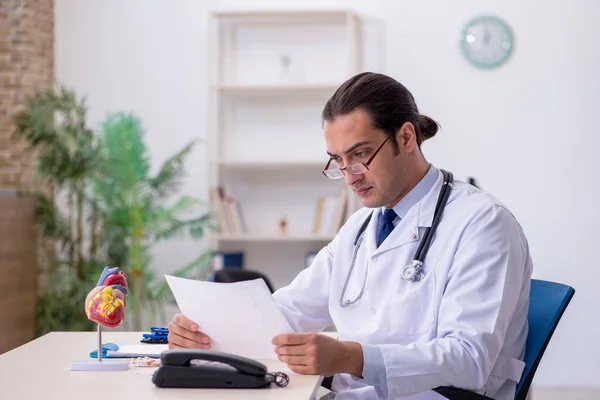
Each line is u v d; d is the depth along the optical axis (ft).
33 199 17.80
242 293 6.82
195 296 7.08
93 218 17.98
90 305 6.97
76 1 19.63
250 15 18.93
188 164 19.61
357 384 7.94
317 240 19.45
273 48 19.48
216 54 19.24
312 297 8.68
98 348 7.03
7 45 18.39
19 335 17.16
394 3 19.19
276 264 19.63
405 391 6.65
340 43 19.30
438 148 19.06
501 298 7.02
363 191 7.64
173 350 6.38
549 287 7.90
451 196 7.84
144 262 17.95
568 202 18.72
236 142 19.63
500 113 18.89
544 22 18.75
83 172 17.35
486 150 18.93
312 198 19.51
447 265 7.42
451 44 19.02
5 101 18.30
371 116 7.42
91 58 19.66
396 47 19.16
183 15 19.56
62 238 17.89
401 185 7.73
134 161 17.48
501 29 18.79
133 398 5.92
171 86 19.60
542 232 18.80
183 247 19.66
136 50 19.62
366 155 7.48
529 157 18.83
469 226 7.45
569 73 18.72
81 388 6.23
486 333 6.86
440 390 6.80
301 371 6.46
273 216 19.58
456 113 19.01
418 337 7.45
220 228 18.76
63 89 17.74
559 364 18.75
